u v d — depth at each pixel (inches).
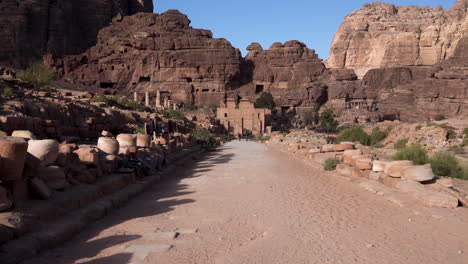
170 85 4330.7
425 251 194.4
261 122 3287.4
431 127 1062.4
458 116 4092.0
